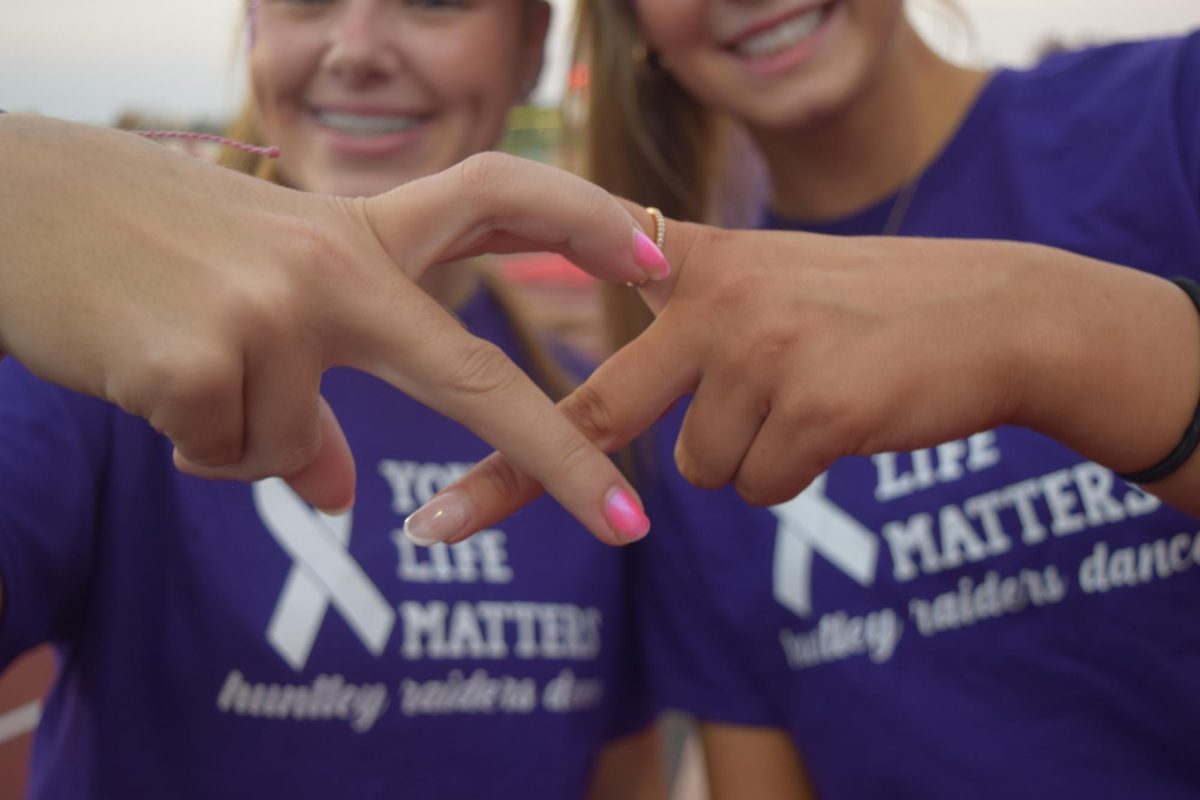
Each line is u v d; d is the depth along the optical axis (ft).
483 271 2.74
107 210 1.70
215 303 1.68
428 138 2.56
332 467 1.84
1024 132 2.50
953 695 2.39
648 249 1.82
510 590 2.47
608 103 2.79
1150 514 2.30
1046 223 2.43
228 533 2.39
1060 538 2.35
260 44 2.48
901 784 2.41
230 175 1.77
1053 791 2.33
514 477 1.87
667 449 2.62
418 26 2.49
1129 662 2.31
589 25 2.79
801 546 2.50
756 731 2.60
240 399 1.69
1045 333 1.83
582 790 2.49
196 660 2.35
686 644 2.61
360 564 2.42
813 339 1.82
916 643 2.42
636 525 1.80
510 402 1.79
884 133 2.57
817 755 2.50
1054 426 1.87
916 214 2.56
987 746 2.36
